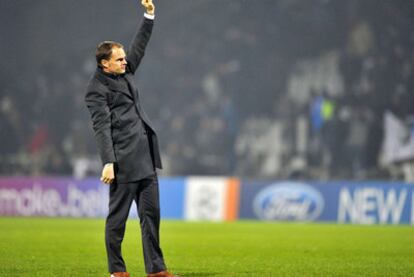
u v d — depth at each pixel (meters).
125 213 24.28
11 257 35.09
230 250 40.56
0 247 40.47
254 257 36.38
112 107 23.94
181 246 43.19
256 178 107.06
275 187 75.62
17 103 112.12
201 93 113.69
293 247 42.72
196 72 114.88
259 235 53.06
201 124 111.19
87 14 120.50
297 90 110.00
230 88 112.81
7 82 113.94
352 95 106.94
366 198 73.62
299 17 112.88
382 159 102.81
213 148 109.50
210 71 114.44
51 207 77.00
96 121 23.70
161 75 115.38
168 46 116.56
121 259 24.53
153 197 24.25
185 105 113.62
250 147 108.94
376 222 73.19
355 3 110.50
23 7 118.44
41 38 118.94
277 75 111.94
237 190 76.19
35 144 108.31
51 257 35.34
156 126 112.88
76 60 118.50
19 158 107.19
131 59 24.66
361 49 108.56
